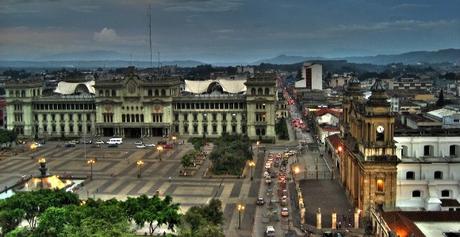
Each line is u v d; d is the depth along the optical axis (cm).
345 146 13075
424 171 11550
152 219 9350
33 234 8788
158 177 15362
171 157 18538
